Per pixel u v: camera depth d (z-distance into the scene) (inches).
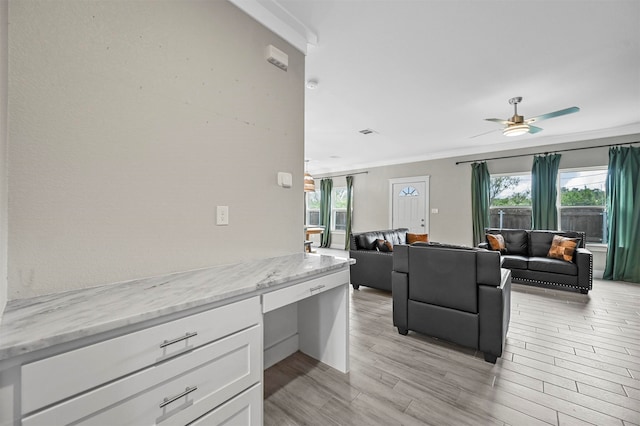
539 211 196.4
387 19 78.2
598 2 71.0
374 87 119.6
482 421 57.3
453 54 95.1
